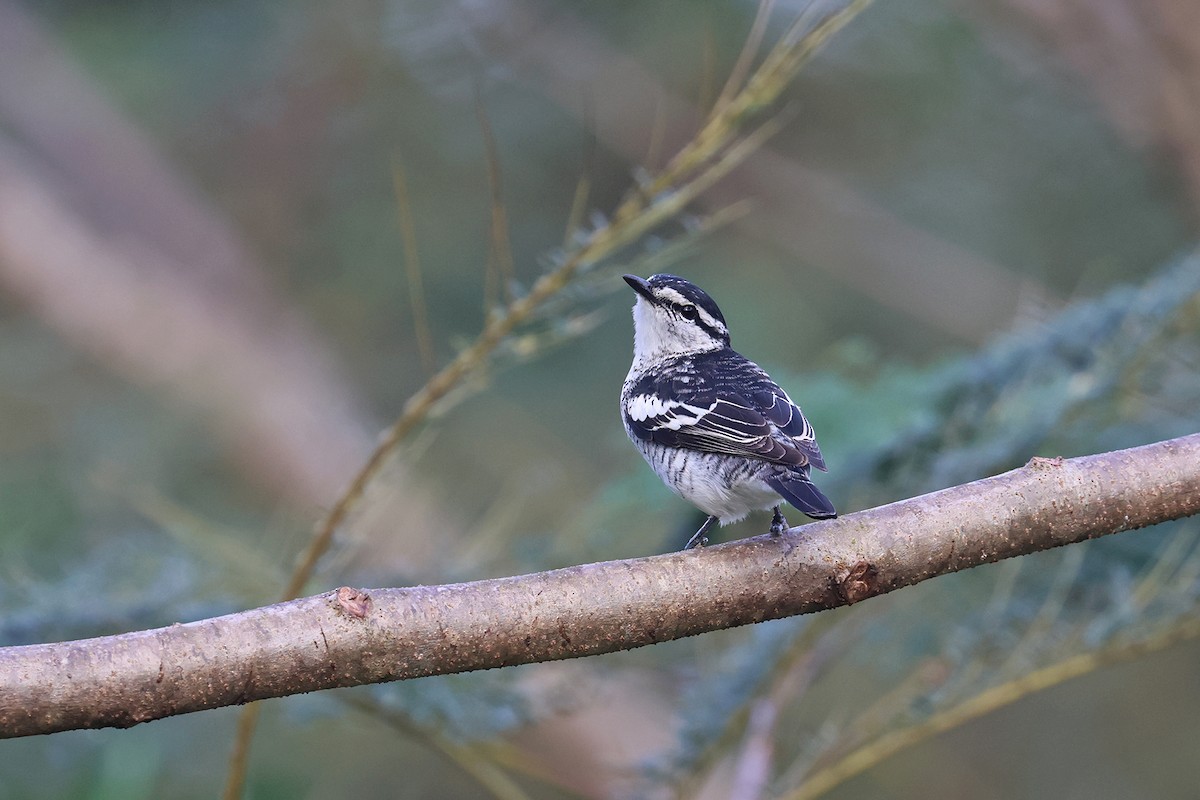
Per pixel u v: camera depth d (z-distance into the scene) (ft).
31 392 53.72
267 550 31.22
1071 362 31.96
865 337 53.72
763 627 29.66
